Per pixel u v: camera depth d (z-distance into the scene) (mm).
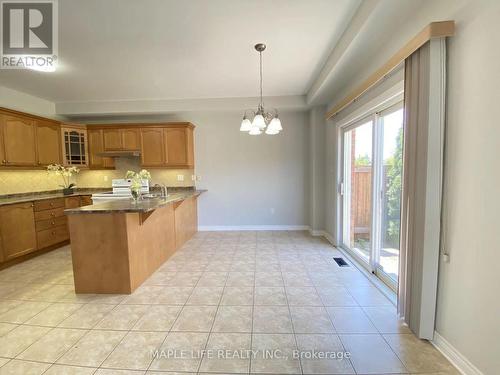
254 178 5207
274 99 4547
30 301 2482
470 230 1501
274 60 3096
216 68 3309
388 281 2699
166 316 2199
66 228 4375
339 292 2590
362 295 2525
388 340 1858
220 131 5184
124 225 2561
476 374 1474
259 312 2244
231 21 2277
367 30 2125
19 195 4211
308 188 5156
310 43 2699
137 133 4848
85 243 2596
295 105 4547
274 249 4016
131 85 3887
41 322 2133
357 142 3494
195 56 2951
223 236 4832
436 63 1622
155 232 3213
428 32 1578
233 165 5215
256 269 3211
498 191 1331
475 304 1475
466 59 1486
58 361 1693
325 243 4320
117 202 3098
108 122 5184
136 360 1697
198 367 1634
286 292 2602
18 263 3541
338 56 2688
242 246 4191
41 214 3881
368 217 3221
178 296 2547
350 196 3822
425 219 1724
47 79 3572
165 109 4637
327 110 4441
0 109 3635
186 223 4508
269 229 5270
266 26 2371
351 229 3801
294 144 5102
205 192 5281
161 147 4840
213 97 4570
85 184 5352
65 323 2115
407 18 1974
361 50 2471
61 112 4719
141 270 2844
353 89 3109
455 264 1615
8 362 1690
